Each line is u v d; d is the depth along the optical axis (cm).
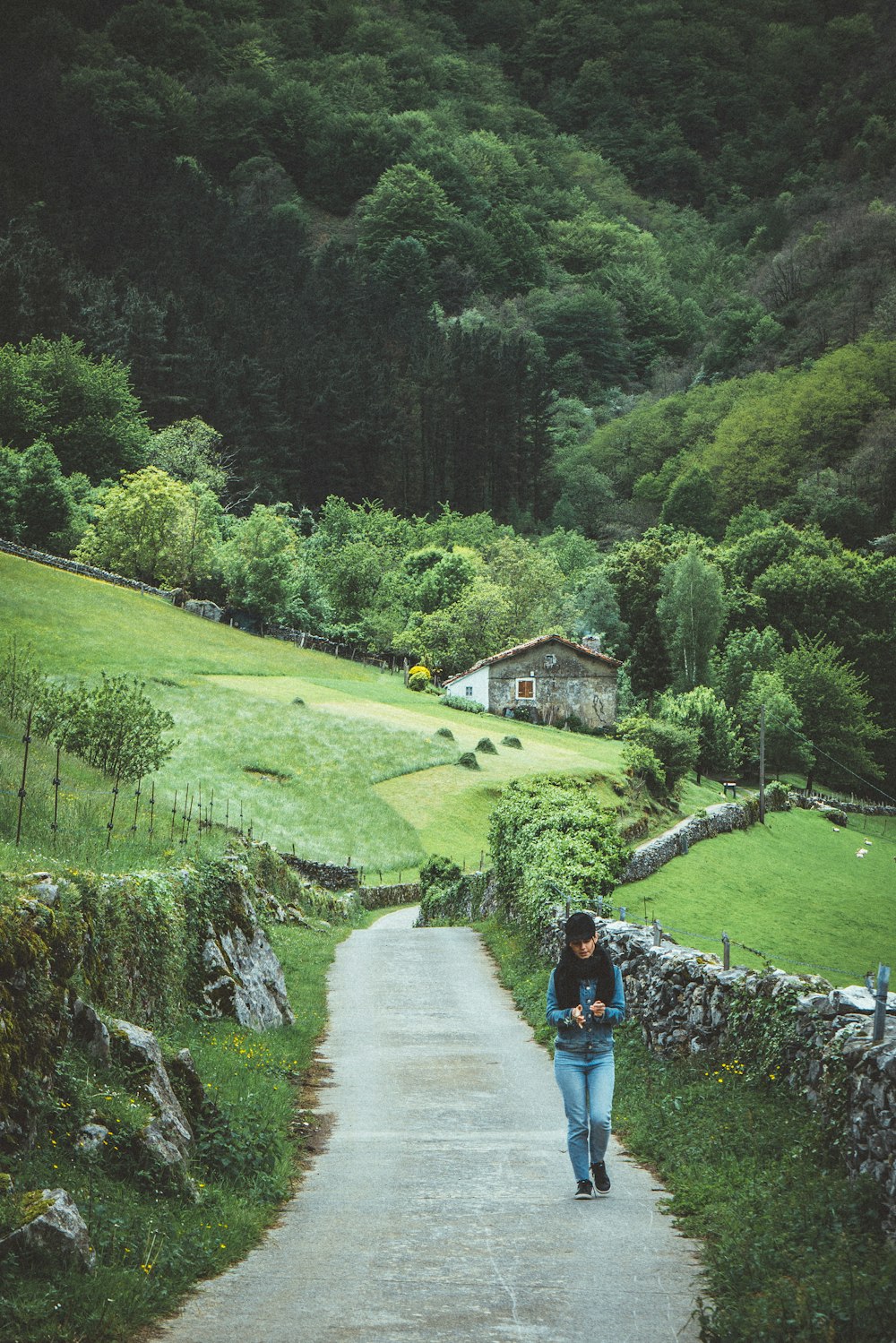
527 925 2442
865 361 18438
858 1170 753
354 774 6031
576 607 12100
